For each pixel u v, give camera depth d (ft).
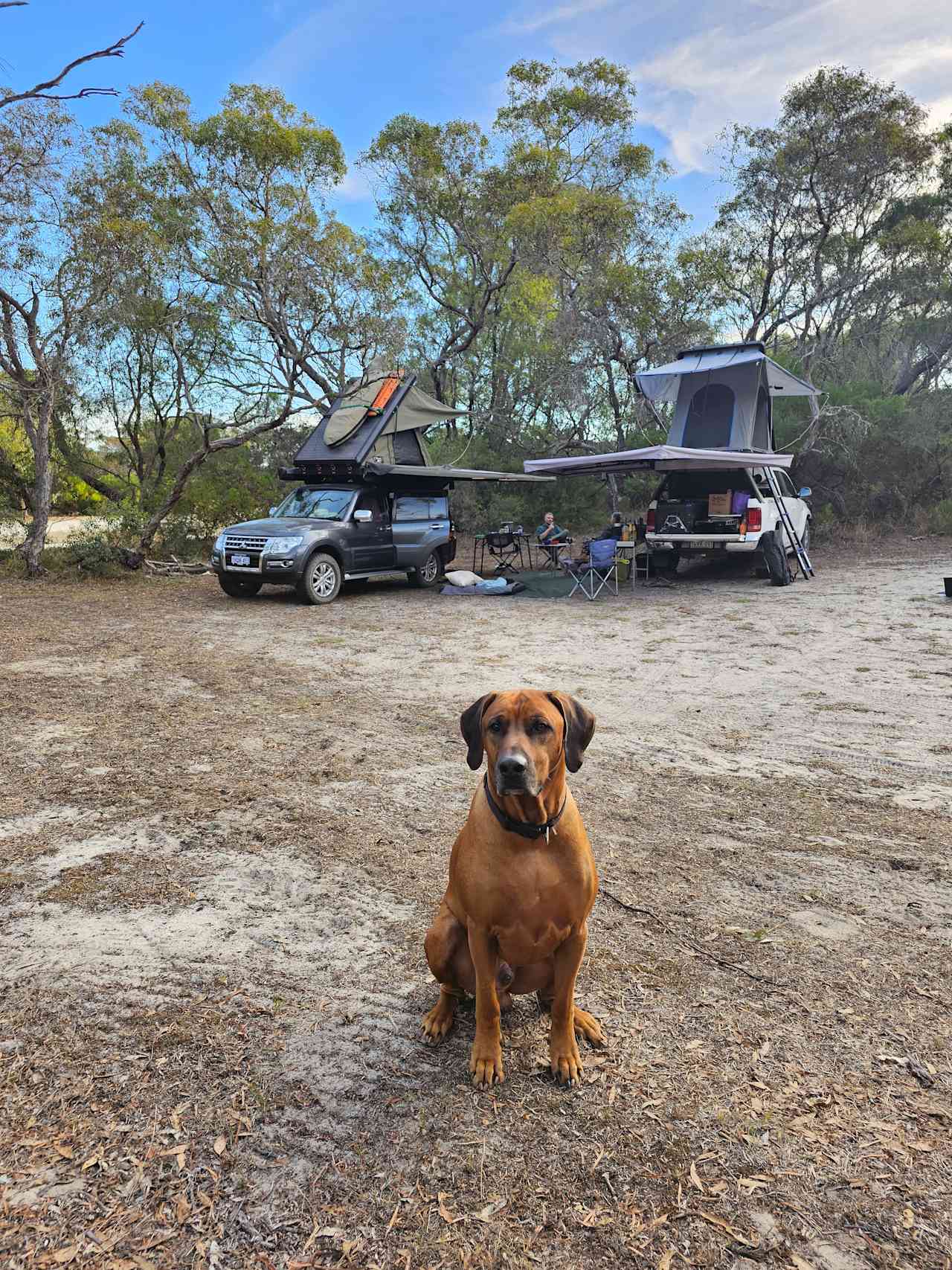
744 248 68.28
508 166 70.69
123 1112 8.08
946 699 22.12
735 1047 8.96
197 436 65.36
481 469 75.82
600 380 73.51
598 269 68.03
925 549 57.16
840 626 32.45
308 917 11.95
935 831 14.38
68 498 68.74
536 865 8.05
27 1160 7.46
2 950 11.03
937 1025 9.24
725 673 26.00
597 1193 7.06
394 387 48.21
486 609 40.70
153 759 18.72
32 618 37.19
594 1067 8.71
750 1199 6.95
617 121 75.61
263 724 21.45
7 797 16.43
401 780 17.46
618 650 29.89
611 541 43.09
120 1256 6.49
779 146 65.67
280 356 59.57
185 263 56.39
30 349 47.14
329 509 44.78
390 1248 6.55
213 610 40.27
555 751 8.11
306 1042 9.18
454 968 9.00
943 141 66.74
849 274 67.62
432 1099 8.27
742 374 52.60
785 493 51.16
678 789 16.70
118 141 56.59
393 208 72.38
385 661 28.81
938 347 70.59
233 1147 7.62
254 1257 6.48
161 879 13.07
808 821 15.01
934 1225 6.64
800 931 11.37
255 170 58.44
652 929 11.48
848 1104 8.05
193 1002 9.89
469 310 74.95
